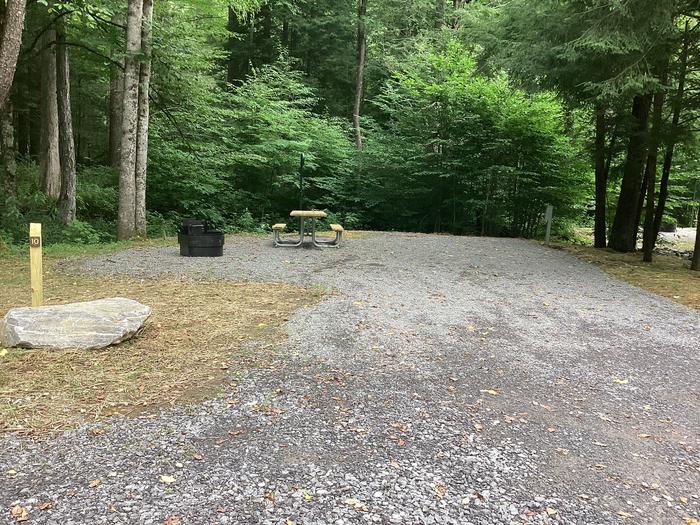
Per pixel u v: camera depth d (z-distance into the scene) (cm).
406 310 611
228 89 2370
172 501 240
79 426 308
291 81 1991
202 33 1627
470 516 238
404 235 1492
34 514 228
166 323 520
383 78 2706
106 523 224
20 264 827
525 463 288
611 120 1223
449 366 435
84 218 1429
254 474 265
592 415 355
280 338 486
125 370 395
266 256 997
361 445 299
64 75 1211
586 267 1012
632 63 862
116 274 777
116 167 1677
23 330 424
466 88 1686
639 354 489
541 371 434
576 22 882
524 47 1016
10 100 1162
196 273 798
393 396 370
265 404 347
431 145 1841
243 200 1866
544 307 657
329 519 232
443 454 293
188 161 1633
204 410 335
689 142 1188
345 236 1399
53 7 1090
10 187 1166
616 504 254
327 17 2556
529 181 1702
